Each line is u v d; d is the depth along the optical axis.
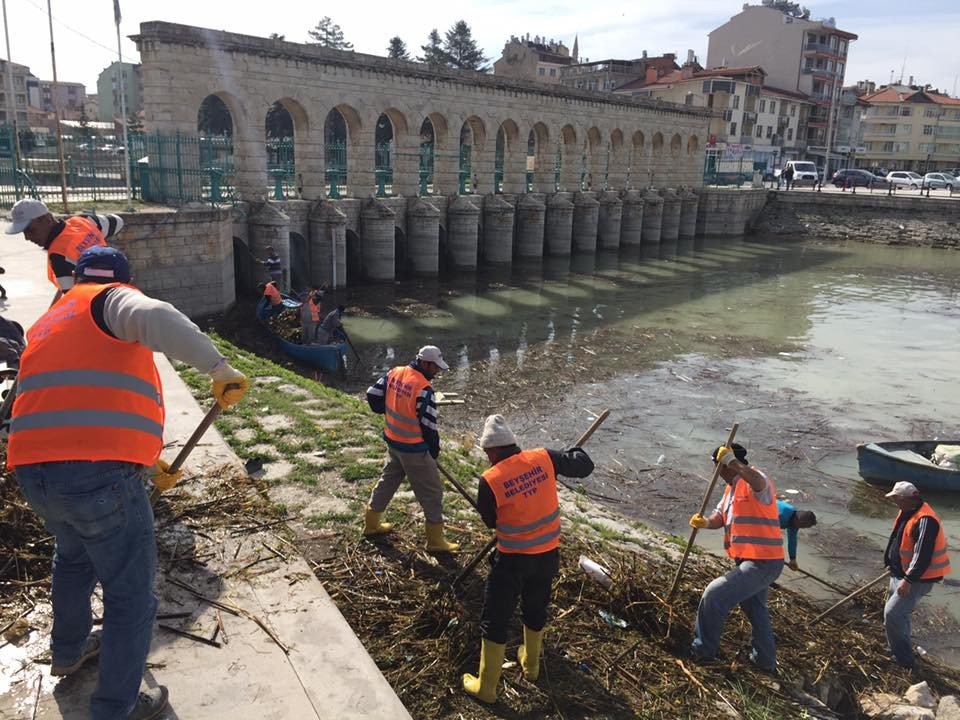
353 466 8.99
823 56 93.00
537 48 109.75
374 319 28.45
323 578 6.46
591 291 36.44
